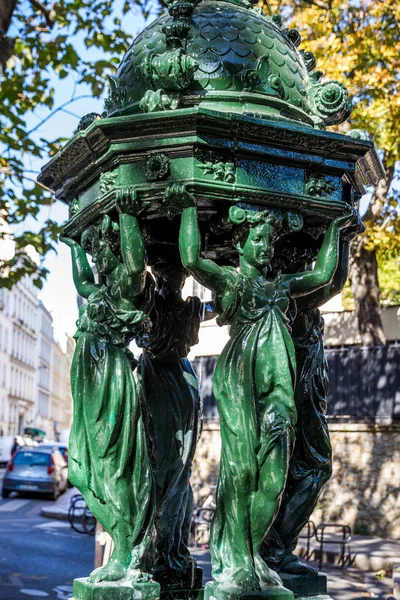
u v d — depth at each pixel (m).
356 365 14.55
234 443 2.34
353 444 14.33
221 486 2.38
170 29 2.50
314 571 2.70
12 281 8.44
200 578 2.92
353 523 14.06
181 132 2.36
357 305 14.77
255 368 2.35
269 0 12.15
